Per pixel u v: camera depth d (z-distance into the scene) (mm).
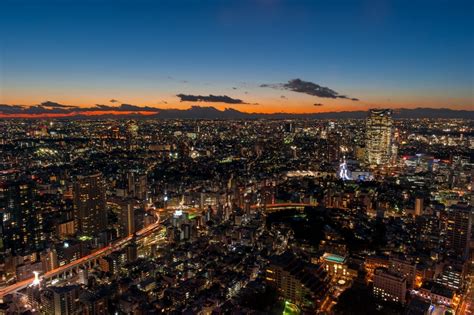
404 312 186500
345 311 197500
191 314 198625
